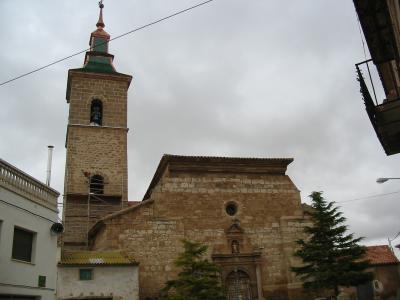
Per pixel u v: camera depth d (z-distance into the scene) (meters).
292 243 30.72
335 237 25.55
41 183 20.41
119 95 43.38
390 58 12.84
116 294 24.84
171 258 28.38
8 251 17.33
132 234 28.31
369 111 12.23
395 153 14.00
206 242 29.58
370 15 11.65
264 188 32.28
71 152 39.47
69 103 43.16
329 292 29.38
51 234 21.02
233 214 31.14
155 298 26.94
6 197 17.53
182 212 29.92
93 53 45.16
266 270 29.86
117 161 40.38
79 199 37.53
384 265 36.03
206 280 22.73
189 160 31.25
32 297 19.14
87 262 25.06
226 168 32.03
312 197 26.98
